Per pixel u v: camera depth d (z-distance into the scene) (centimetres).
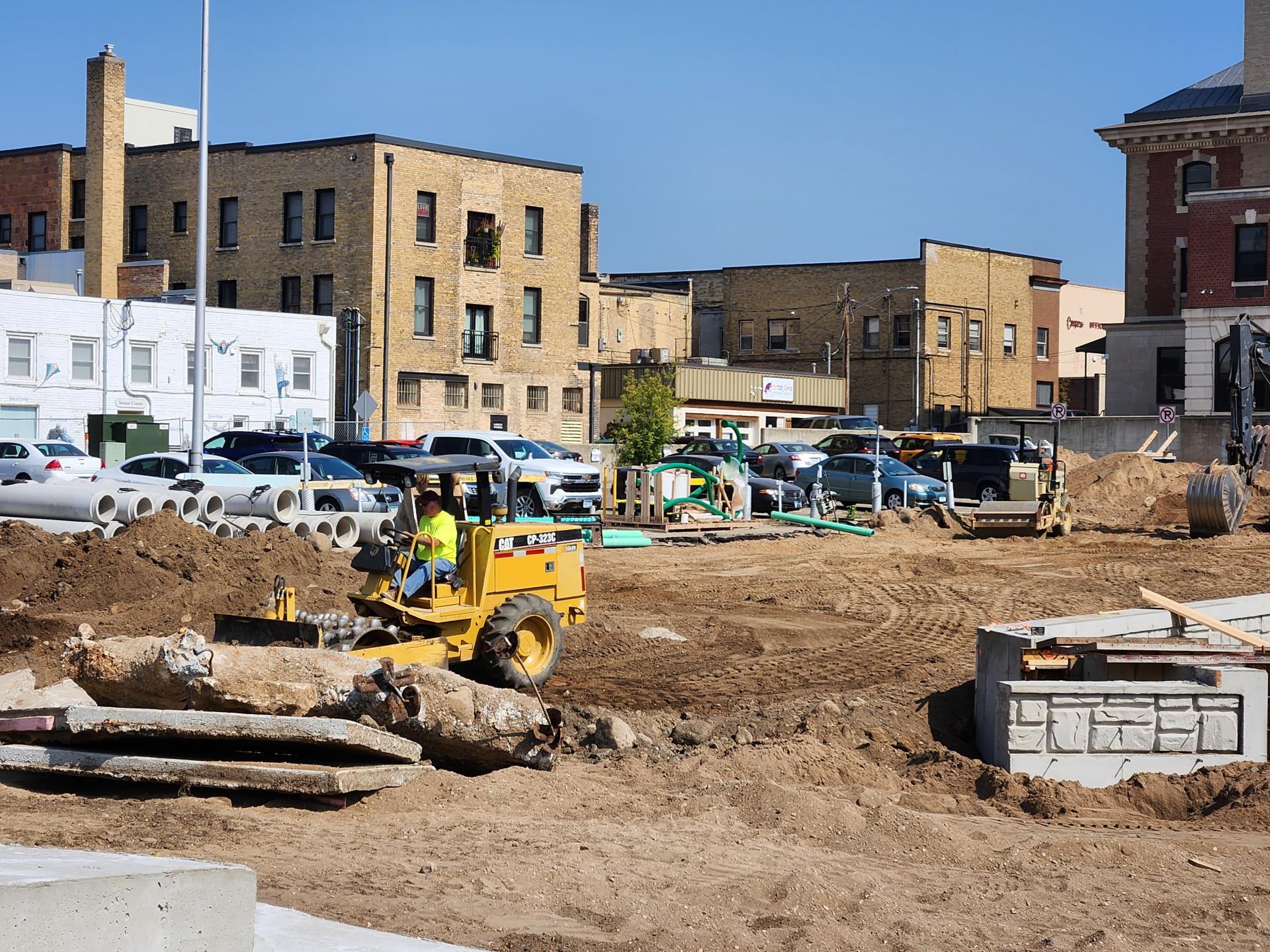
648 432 4650
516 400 5619
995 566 2534
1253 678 1151
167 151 5659
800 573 2378
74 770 930
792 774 1093
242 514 2100
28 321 4291
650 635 1716
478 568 1282
